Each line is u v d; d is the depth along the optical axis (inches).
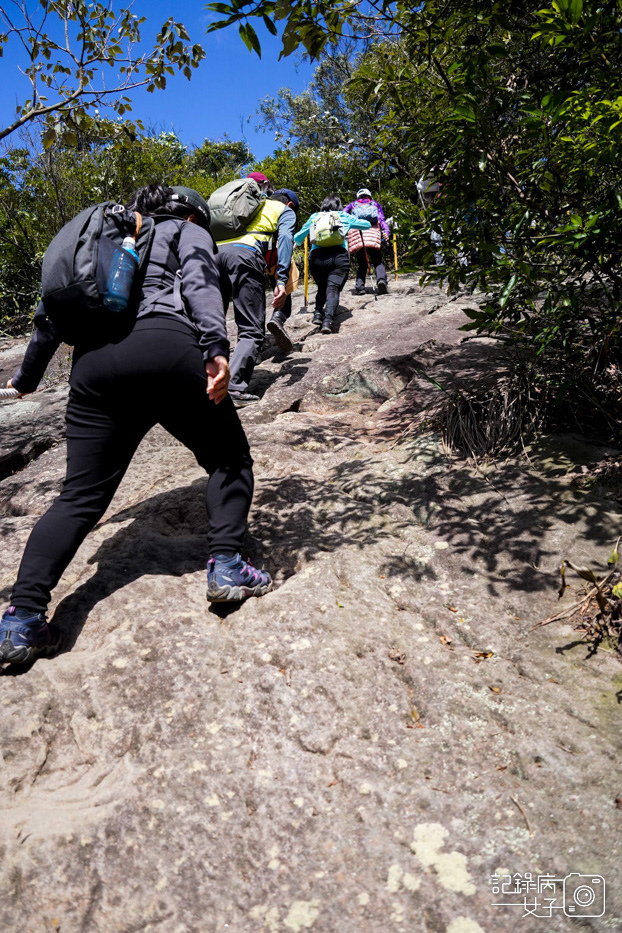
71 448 93.0
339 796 69.1
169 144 470.0
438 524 113.0
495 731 75.0
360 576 100.7
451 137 118.0
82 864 64.9
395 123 131.1
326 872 62.6
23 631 86.2
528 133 116.0
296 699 79.7
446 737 74.7
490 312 129.4
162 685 83.0
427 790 69.0
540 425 135.4
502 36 128.3
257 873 63.2
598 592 87.1
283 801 69.0
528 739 73.6
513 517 111.9
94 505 93.5
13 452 159.0
